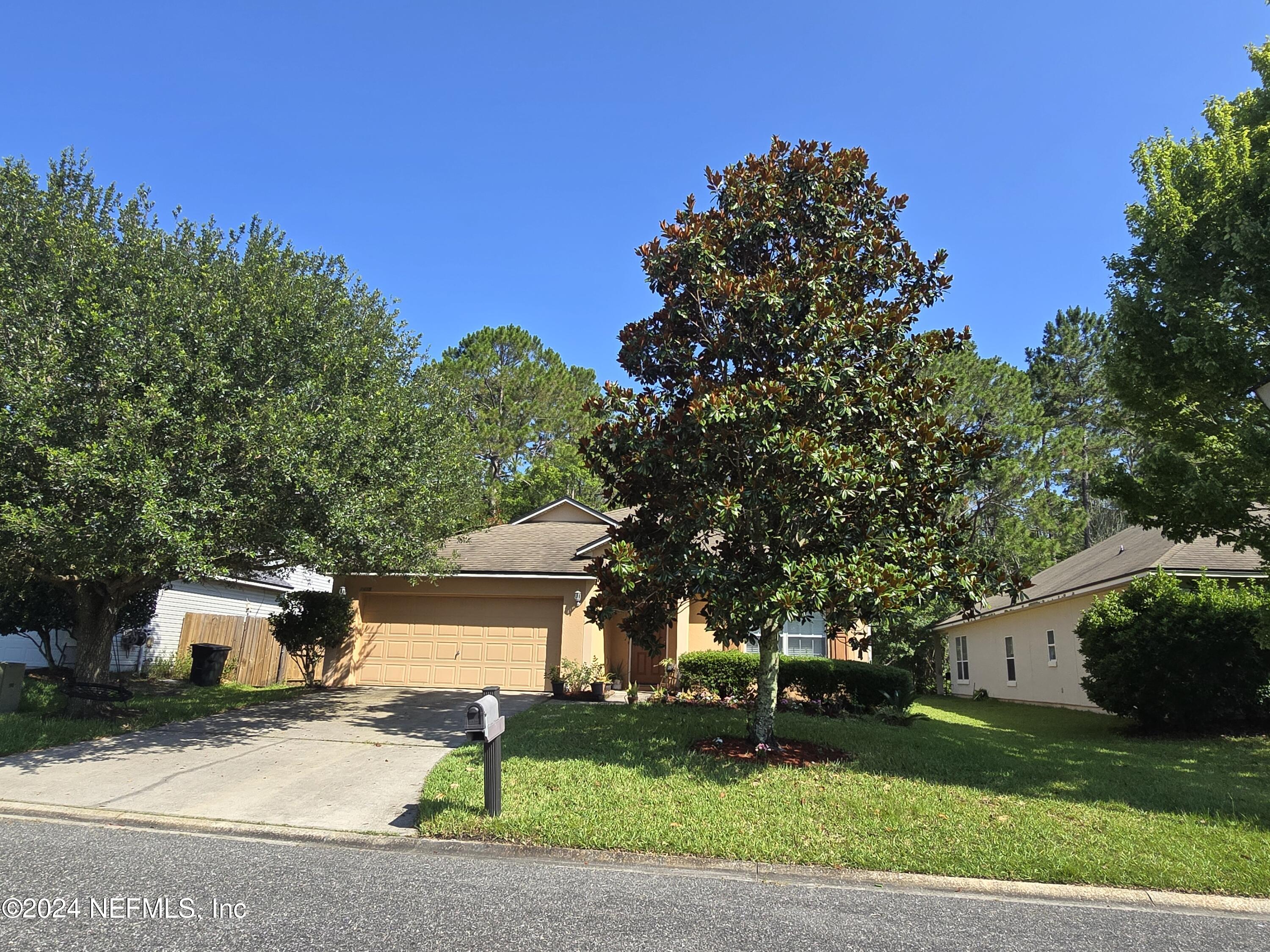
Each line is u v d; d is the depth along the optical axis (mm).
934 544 7832
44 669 16531
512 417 34469
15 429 7902
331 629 14867
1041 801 7293
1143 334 9156
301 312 10398
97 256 9445
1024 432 24812
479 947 4066
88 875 5133
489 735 6340
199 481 8367
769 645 9156
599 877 5336
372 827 6367
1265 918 4898
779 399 7750
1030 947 4320
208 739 9812
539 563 16016
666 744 9266
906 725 12844
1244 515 8688
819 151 9523
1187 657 11922
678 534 8352
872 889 5262
